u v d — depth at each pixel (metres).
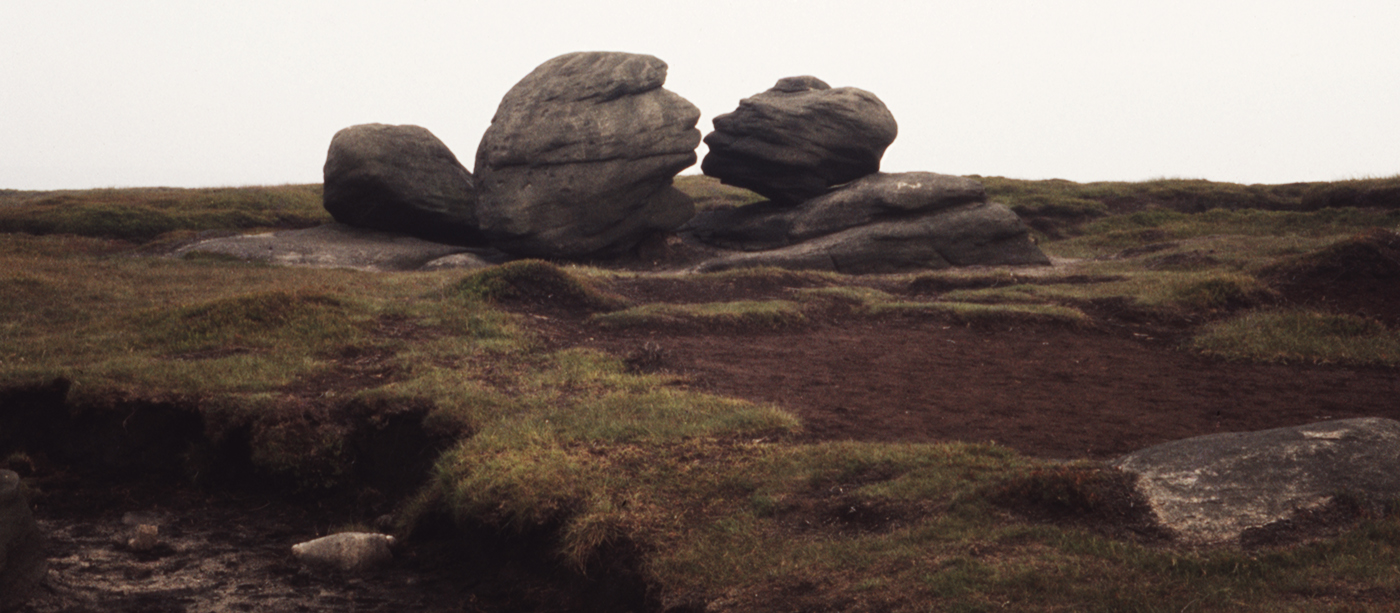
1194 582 4.32
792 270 17.41
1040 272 18.05
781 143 21.64
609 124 19.78
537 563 6.19
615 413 8.02
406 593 6.35
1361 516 4.85
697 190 34.47
